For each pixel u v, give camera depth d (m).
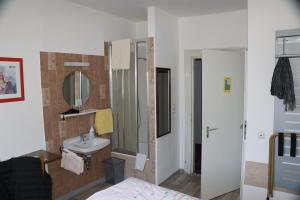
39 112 2.92
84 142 3.38
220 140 3.43
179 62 4.13
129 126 3.84
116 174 3.75
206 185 3.38
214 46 3.86
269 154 2.52
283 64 2.37
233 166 3.62
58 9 3.06
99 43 3.68
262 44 2.51
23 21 2.70
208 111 3.28
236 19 3.67
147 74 3.50
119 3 3.27
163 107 3.79
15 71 2.65
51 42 3.01
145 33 4.35
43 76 2.94
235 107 3.52
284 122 2.45
